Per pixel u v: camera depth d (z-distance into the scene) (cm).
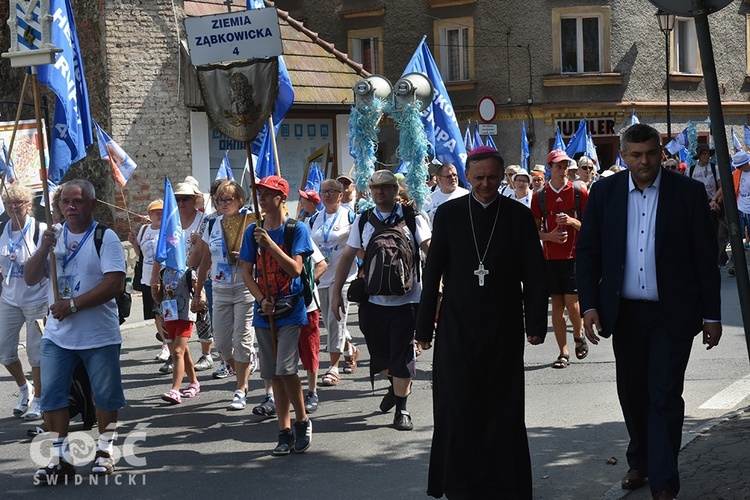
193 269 901
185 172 1764
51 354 650
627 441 695
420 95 1084
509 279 549
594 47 2878
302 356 829
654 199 543
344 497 600
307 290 704
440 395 553
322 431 766
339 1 3067
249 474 656
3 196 821
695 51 3077
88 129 973
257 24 721
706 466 595
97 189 1769
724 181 501
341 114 2002
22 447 744
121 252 659
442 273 568
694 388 856
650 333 544
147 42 1727
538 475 624
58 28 909
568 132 2869
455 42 2952
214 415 834
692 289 538
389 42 3003
